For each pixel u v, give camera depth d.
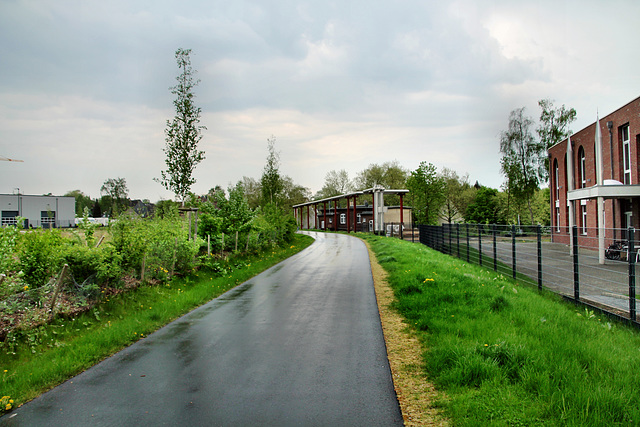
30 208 63.50
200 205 17.59
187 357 5.71
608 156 26.44
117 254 9.01
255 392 4.43
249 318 8.00
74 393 4.55
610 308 8.31
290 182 86.50
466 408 3.72
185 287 11.07
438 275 10.53
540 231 11.10
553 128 50.84
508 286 9.86
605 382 3.96
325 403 4.10
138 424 3.77
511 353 4.62
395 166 84.25
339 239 39.47
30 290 6.79
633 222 22.89
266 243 23.95
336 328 7.06
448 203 66.69
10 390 4.61
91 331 7.02
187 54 14.43
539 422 3.39
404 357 5.45
